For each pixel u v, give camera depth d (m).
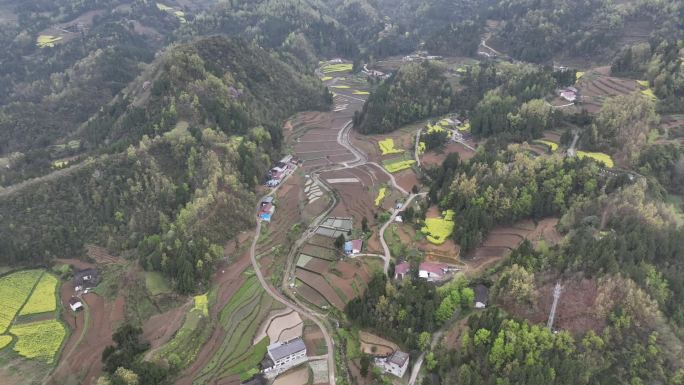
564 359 97.06
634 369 98.19
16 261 140.25
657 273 112.44
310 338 116.06
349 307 119.94
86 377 104.25
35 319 122.38
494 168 158.62
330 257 144.88
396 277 130.75
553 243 133.62
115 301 128.12
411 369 105.50
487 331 101.62
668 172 153.50
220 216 154.00
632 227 124.12
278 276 138.75
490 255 136.50
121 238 148.50
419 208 160.62
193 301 127.25
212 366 108.69
